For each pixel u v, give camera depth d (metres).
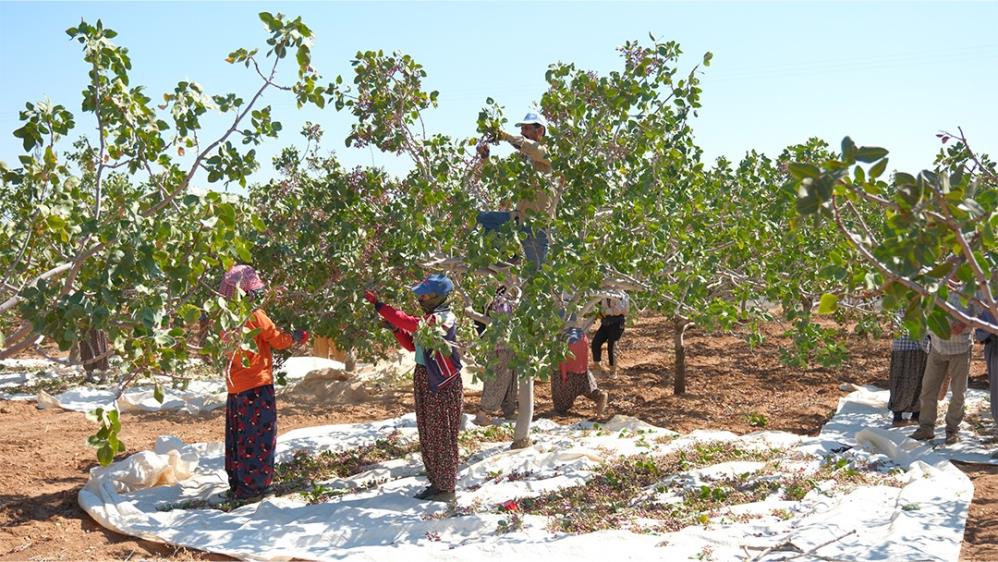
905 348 8.91
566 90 7.29
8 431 9.52
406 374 12.06
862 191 3.63
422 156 7.93
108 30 4.84
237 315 4.51
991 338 7.85
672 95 7.63
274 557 5.70
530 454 7.91
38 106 4.69
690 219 7.80
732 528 5.73
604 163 7.19
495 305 7.45
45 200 4.64
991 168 7.86
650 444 8.40
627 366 13.37
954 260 3.66
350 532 6.07
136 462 7.40
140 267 4.05
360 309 7.45
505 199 7.50
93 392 11.30
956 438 8.13
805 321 7.23
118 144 4.88
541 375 6.31
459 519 6.09
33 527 6.32
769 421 9.64
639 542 5.53
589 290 7.14
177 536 6.15
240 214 5.11
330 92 7.68
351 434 9.20
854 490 6.52
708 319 7.18
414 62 7.73
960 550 5.20
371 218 7.53
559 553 5.43
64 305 3.89
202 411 10.59
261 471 7.01
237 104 5.04
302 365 13.56
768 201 9.28
